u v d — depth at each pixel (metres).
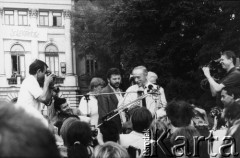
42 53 53.97
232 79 7.23
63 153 5.29
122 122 8.73
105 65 47.47
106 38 44.81
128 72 36.28
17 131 1.10
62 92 51.94
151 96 8.76
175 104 5.21
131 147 5.58
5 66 52.66
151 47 36.22
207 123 8.12
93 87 9.55
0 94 51.53
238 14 29.41
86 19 48.28
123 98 8.91
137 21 36.75
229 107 5.21
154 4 36.28
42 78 6.73
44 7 53.88
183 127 5.01
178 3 35.28
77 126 4.92
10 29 52.75
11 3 52.72
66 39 54.41
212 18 34.66
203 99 25.62
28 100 6.41
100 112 8.45
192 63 35.62
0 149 1.07
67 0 54.34
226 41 28.42
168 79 34.16
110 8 40.75
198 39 34.00
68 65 54.00
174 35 35.56
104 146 3.96
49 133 1.18
